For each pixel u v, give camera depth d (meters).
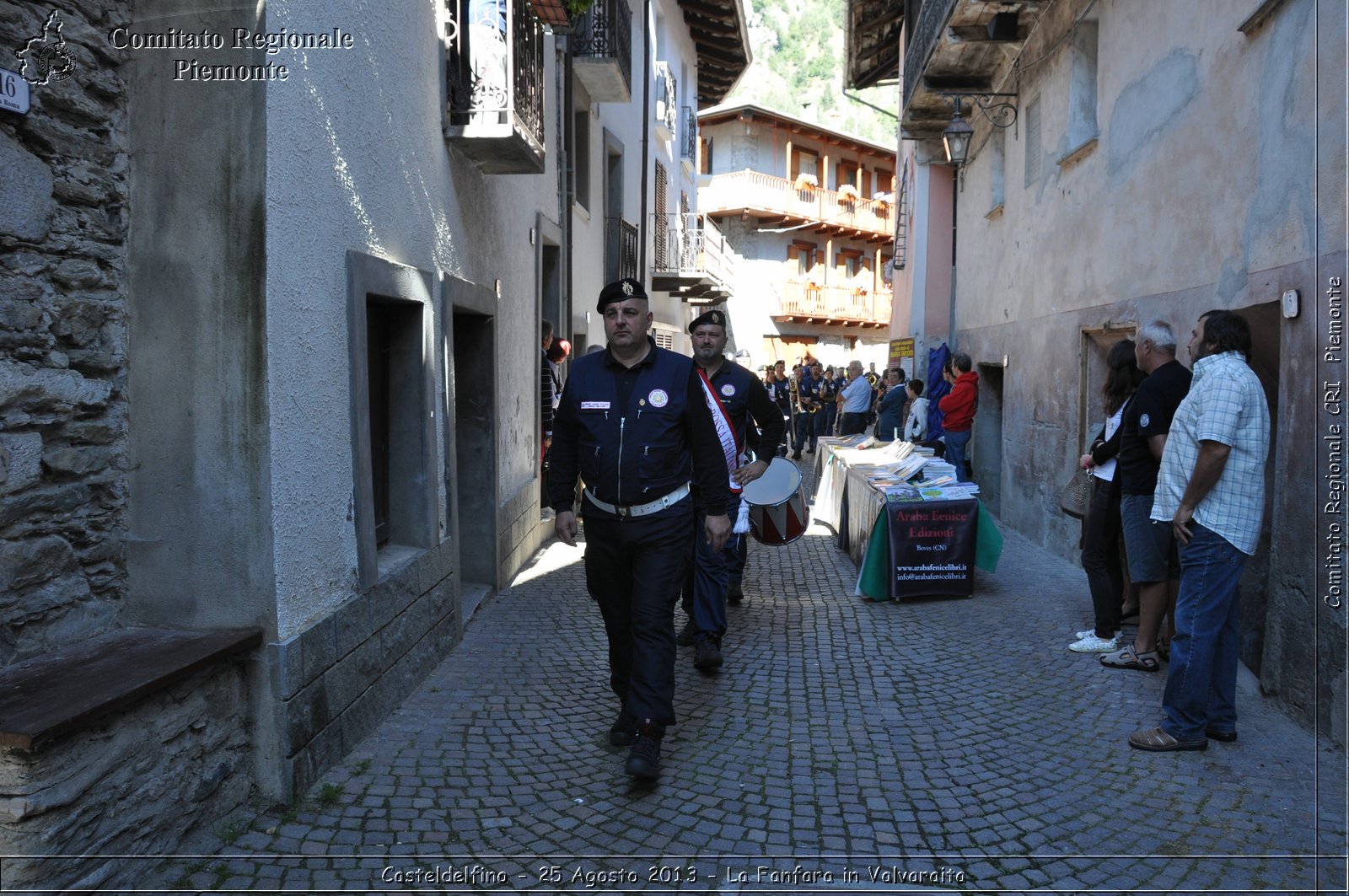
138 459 3.48
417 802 3.61
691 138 24.25
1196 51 6.00
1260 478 4.07
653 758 3.77
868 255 44.19
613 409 4.00
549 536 9.89
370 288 4.42
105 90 3.33
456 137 5.87
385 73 4.74
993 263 11.93
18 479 3.03
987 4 9.54
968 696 4.95
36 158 3.09
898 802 3.72
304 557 3.70
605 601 4.22
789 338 39.56
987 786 3.87
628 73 13.34
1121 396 5.64
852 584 7.77
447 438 5.67
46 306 3.12
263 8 3.35
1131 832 3.48
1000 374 12.78
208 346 3.43
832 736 4.39
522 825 3.48
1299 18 4.69
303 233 3.71
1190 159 6.07
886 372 19.08
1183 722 4.21
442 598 5.46
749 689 5.06
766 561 8.81
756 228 37.66
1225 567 4.08
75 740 2.70
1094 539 5.71
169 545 3.49
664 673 3.89
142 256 3.45
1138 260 6.99
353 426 4.20
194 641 3.33
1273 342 5.25
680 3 21.89
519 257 8.40
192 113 3.40
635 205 17.34
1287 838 3.43
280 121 3.49
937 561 7.05
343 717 3.99
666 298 22.58
